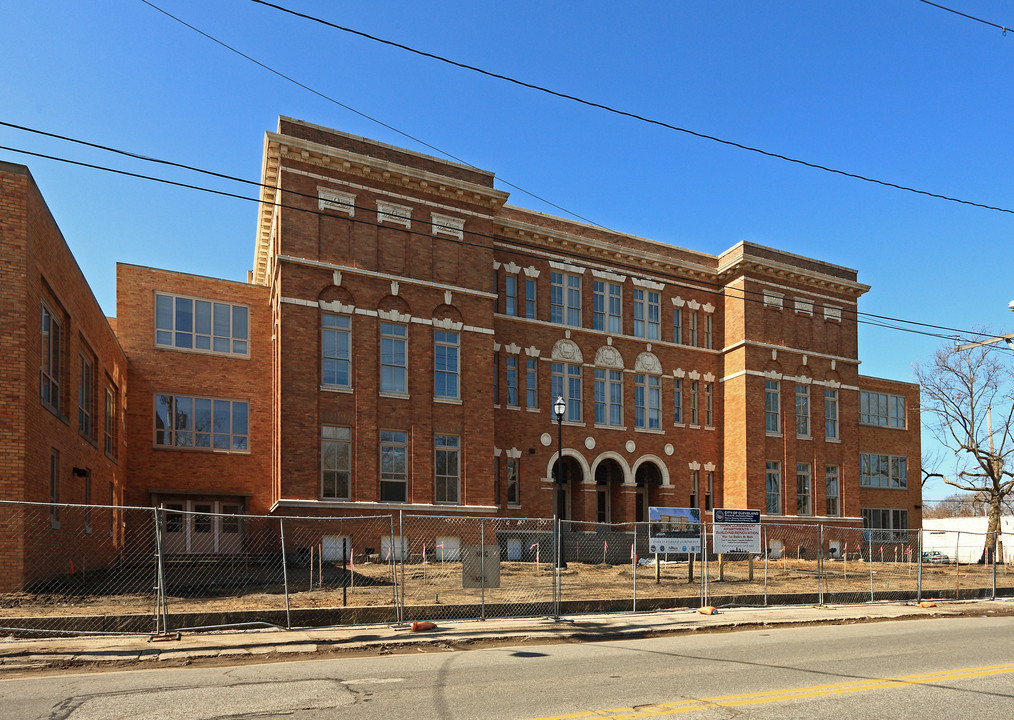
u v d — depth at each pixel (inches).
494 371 1405.0
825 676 426.3
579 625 647.8
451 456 1250.0
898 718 330.3
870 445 1911.9
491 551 697.6
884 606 876.0
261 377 1302.9
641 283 1589.6
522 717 328.5
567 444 1454.2
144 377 1224.2
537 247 1476.4
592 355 1510.8
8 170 666.2
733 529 821.9
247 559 964.6
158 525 549.6
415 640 551.5
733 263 1616.6
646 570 1156.5
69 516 827.4
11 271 661.3
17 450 649.6
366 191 1226.6
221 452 1256.8
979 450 1765.5
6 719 327.9
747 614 753.6
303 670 445.7
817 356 1674.5
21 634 526.9
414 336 1238.3
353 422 1176.2
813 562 1448.1
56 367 805.2
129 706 350.3
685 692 381.1
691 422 1604.3
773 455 1594.5
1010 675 432.5
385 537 1160.2
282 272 1149.1
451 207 1295.5
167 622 553.3
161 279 1259.8
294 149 1166.3
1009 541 2052.2
